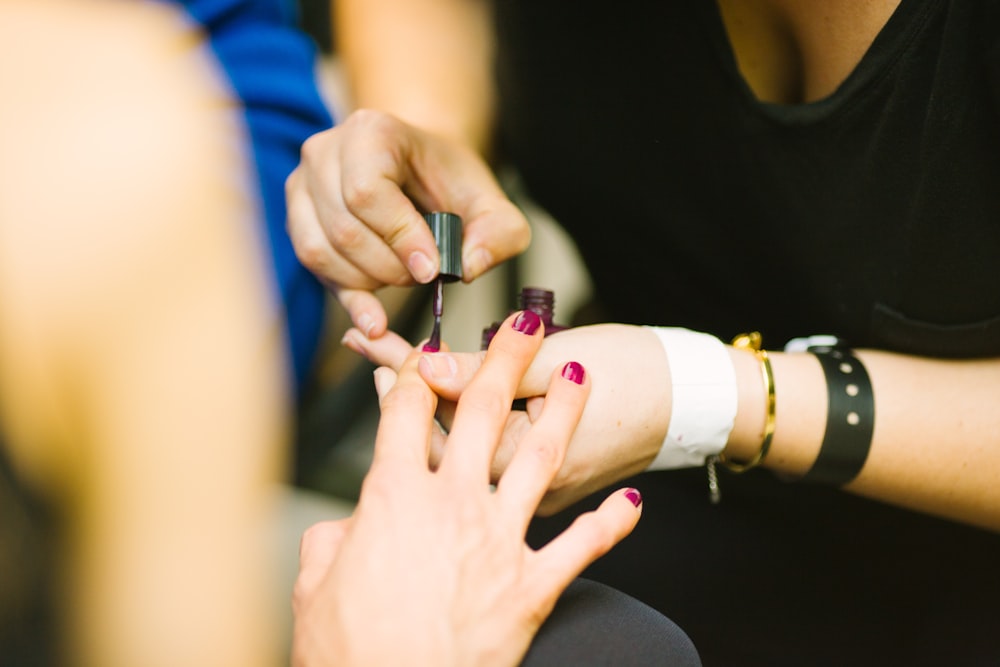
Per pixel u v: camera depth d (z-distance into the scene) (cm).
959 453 60
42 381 45
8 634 48
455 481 51
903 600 67
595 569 69
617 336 59
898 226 60
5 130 45
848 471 61
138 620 47
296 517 90
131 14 49
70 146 46
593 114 68
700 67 63
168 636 47
